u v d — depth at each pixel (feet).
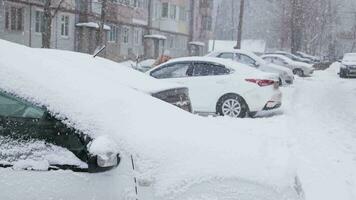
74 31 116.47
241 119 35.47
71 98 9.27
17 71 9.34
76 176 8.52
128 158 8.70
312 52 234.79
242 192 8.73
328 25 245.04
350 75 111.55
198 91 37.70
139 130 9.22
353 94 64.64
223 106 37.50
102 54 89.10
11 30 96.73
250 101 36.91
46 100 9.07
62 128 8.91
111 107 9.50
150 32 156.35
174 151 8.93
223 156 9.20
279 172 9.25
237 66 38.06
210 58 38.78
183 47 182.91
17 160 8.63
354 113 44.37
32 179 8.43
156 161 8.69
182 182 8.52
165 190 8.41
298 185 9.48
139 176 8.49
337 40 268.82
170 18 166.40
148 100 10.96
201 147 9.27
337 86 79.36
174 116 10.58
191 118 10.99
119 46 136.26
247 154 9.58
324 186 19.85
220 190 8.64
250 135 11.44
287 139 28.09
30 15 101.50
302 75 100.83
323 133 32.01
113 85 10.92
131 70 22.72
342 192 19.16
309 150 26.20
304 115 40.34
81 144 8.82
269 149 10.36
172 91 21.83
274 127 32.07
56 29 108.99
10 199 8.24
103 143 8.38
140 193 8.43
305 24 201.67
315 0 221.66
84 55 22.34
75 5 115.14
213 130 10.57
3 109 9.05
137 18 144.05
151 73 39.06
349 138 31.09
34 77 9.37
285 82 71.82
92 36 119.44
